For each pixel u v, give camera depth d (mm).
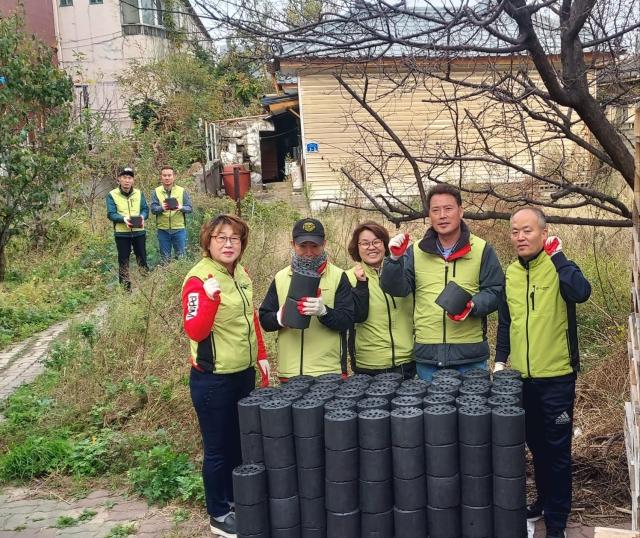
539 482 3900
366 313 4145
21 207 11133
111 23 21656
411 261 4008
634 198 3061
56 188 12656
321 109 15891
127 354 6582
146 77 20828
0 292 10180
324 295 3961
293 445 3445
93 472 4883
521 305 3713
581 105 4109
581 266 7219
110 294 9719
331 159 16094
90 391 5957
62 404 5902
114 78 22047
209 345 3857
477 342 3945
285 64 4160
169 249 10773
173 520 4238
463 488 3287
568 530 3883
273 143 24641
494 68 4332
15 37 10953
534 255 3670
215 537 4012
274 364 6238
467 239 3883
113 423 5594
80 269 11234
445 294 3713
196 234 11820
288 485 3443
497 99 4227
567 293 3551
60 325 9062
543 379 3664
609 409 5000
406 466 3266
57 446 5078
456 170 9633
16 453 4984
